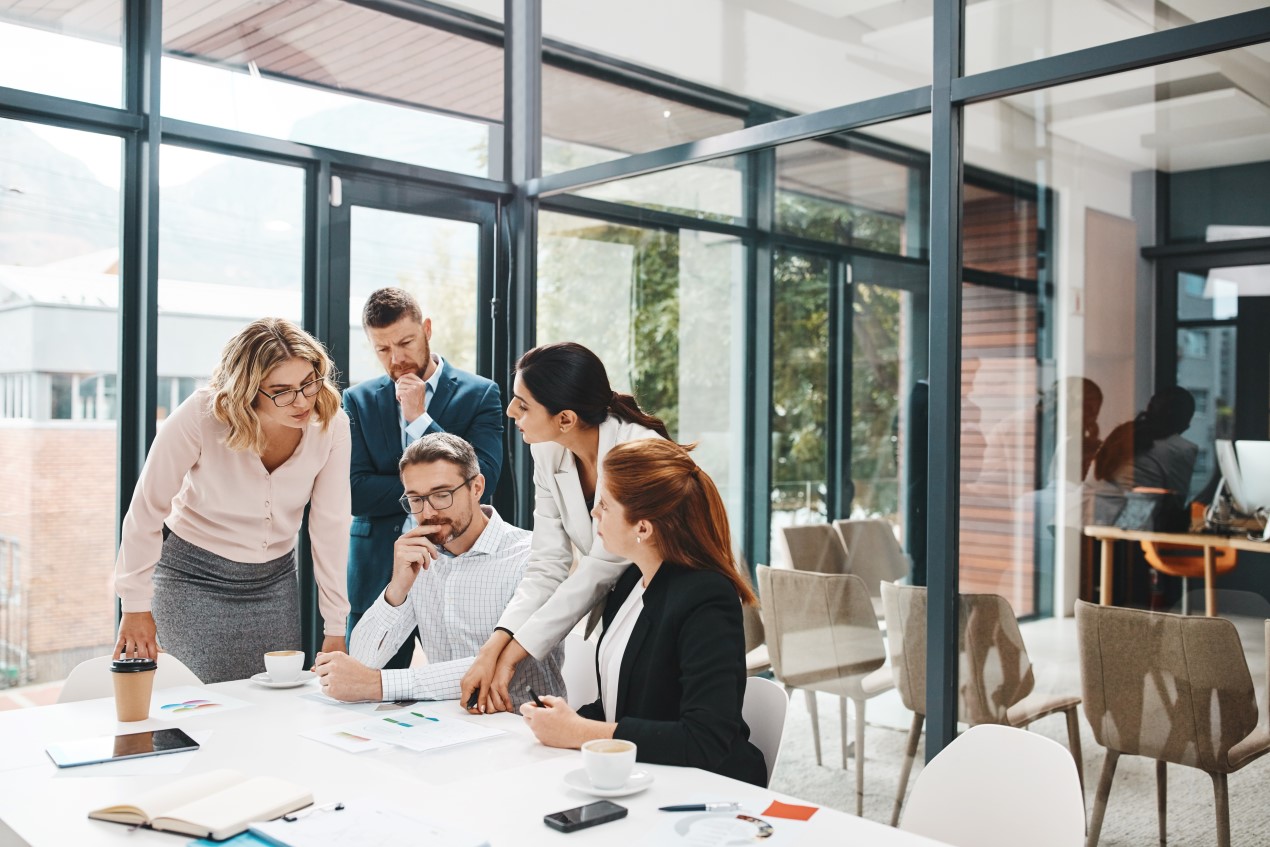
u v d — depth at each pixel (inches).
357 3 152.4
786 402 129.1
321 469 110.4
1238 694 94.0
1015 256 107.4
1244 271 94.0
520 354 164.4
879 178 119.3
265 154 142.7
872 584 118.9
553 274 162.1
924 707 113.4
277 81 144.3
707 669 72.9
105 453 131.6
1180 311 97.5
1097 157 102.2
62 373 128.4
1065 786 65.7
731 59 135.5
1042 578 105.3
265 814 58.1
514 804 61.3
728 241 136.3
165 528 110.0
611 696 81.0
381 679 86.0
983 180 109.6
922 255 115.1
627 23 150.0
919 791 72.6
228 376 100.7
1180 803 97.2
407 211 156.7
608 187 153.1
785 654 127.6
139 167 132.9
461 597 98.7
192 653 108.2
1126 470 100.4
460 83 162.6
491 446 145.5
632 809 61.0
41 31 126.3
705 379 139.2
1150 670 98.9
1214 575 95.5
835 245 123.9
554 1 161.9
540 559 96.9
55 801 62.5
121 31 131.9
